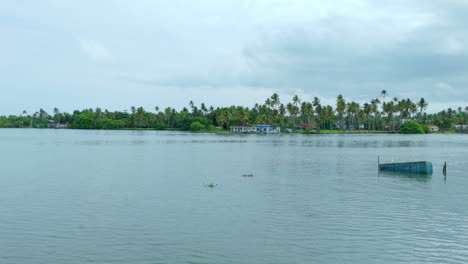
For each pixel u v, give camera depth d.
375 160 75.00
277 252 22.09
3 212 30.72
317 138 193.75
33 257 21.28
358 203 34.28
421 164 54.34
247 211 31.12
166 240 23.98
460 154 91.06
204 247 22.81
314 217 29.36
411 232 25.67
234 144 134.00
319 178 49.66
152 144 131.38
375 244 23.42
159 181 46.62
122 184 44.34
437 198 36.62
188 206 32.88
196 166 63.38
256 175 52.41
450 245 23.27
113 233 25.31
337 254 21.84
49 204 33.62
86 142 143.88
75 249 22.44
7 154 88.19
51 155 85.56
